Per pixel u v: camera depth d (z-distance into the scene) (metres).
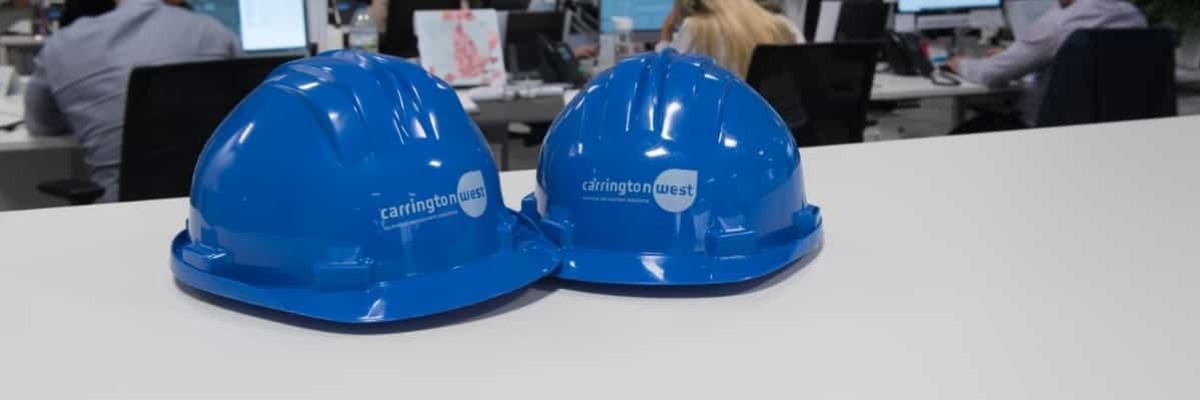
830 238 0.82
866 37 3.45
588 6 3.05
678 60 0.75
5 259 0.76
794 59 2.29
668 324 0.62
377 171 0.61
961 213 0.90
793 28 2.68
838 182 1.03
